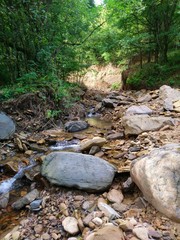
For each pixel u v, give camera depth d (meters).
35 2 6.09
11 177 3.01
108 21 9.14
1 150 3.65
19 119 4.67
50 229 1.98
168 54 8.63
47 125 4.80
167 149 2.29
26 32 6.21
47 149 3.67
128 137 3.77
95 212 2.00
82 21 7.92
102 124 5.01
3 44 6.11
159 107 5.20
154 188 1.93
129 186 2.30
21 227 2.05
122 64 11.92
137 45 8.11
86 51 9.91
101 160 2.61
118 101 6.32
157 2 7.41
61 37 7.17
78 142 3.94
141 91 7.65
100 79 14.19
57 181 2.48
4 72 6.38
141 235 1.65
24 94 5.02
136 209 2.01
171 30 7.38
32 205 2.31
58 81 5.75
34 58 6.39
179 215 1.73
